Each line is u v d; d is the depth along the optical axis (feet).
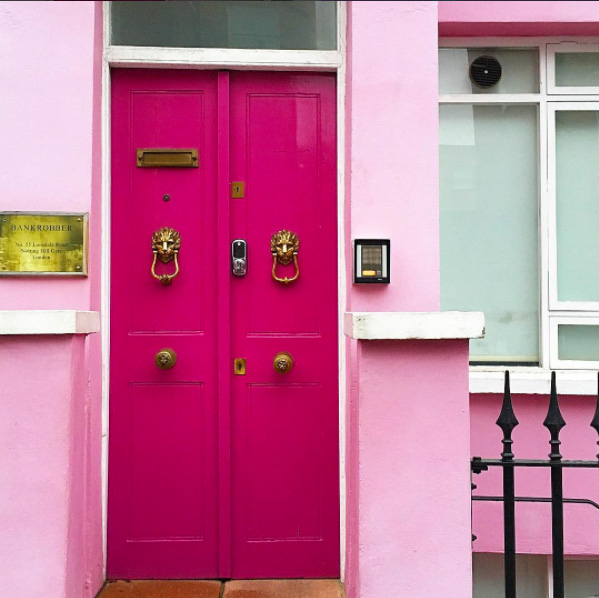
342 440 9.55
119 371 9.70
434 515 7.38
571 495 9.68
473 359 10.33
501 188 10.32
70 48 8.80
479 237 10.39
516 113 10.34
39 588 7.25
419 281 8.97
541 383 9.52
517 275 10.39
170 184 9.82
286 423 9.80
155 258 9.62
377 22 9.09
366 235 8.96
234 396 9.75
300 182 9.91
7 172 8.72
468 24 9.84
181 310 9.78
